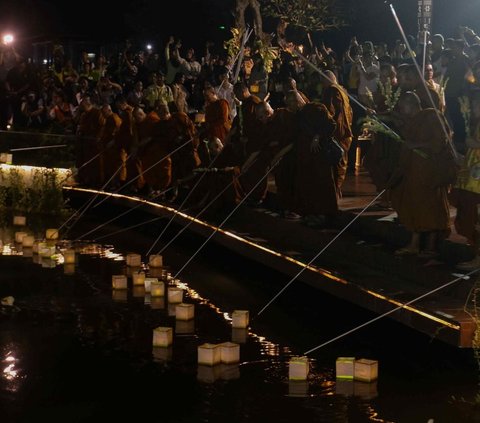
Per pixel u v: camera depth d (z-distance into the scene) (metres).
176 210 15.41
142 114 16.92
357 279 10.12
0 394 7.82
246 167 14.17
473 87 13.56
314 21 24.16
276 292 11.44
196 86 20.80
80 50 31.25
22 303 10.88
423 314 8.65
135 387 8.00
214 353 8.53
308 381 8.12
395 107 10.74
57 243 14.80
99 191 18.14
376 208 12.85
